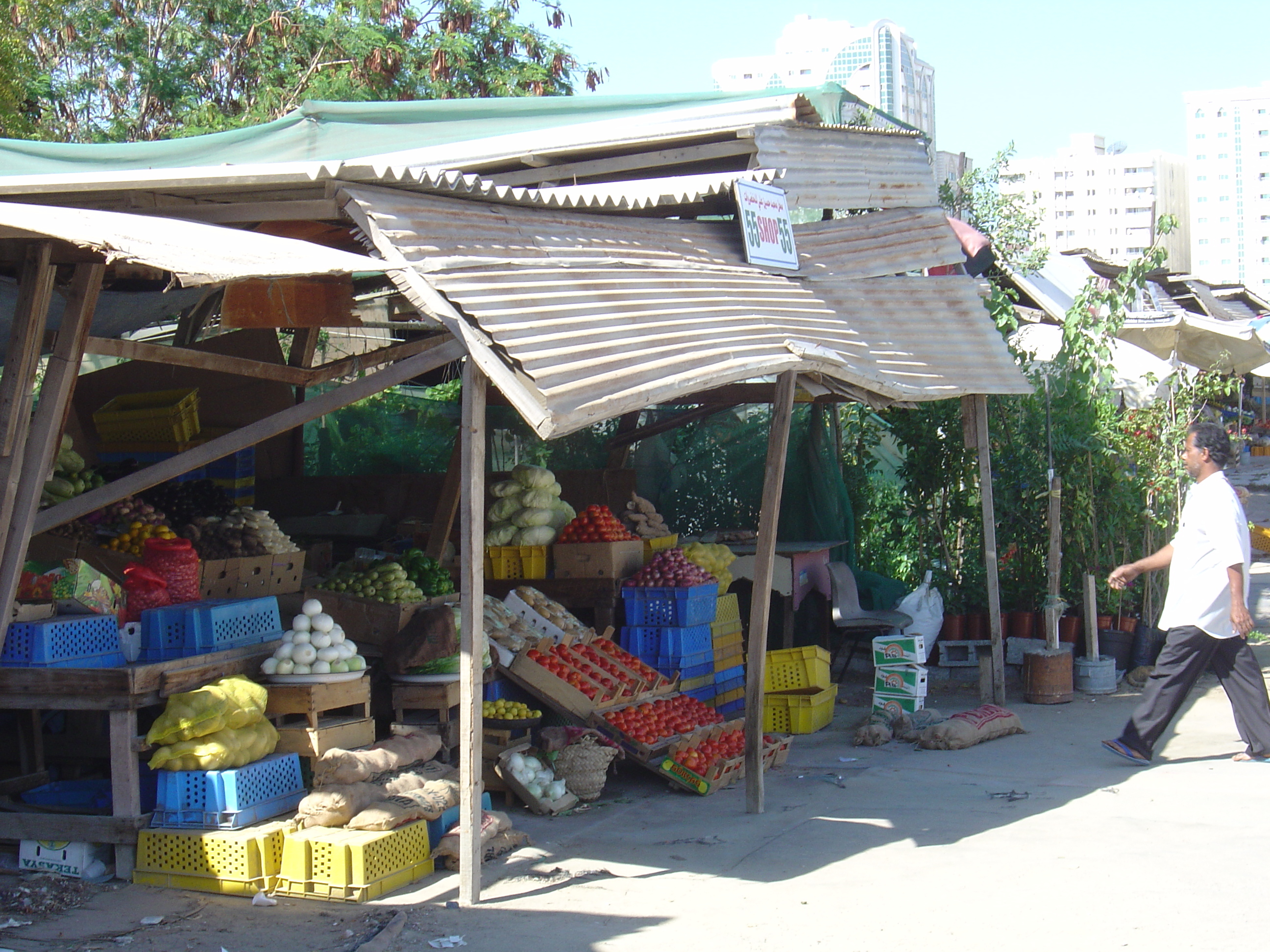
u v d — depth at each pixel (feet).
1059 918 15.66
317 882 16.88
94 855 17.94
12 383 17.01
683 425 38.58
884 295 30.09
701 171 30.60
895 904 16.57
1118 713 30.99
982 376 29.66
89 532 23.39
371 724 20.12
